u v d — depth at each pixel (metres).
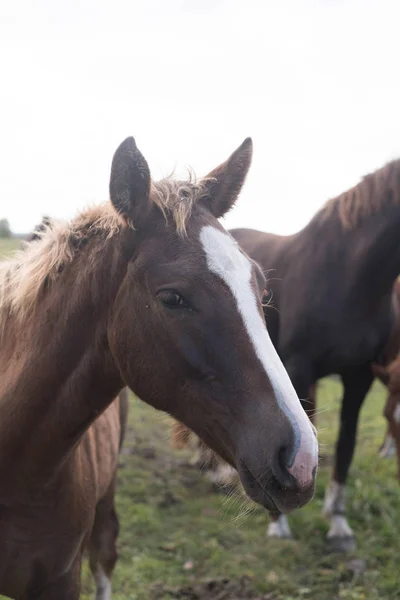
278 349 4.43
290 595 3.70
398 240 4.02
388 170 4.01
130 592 3.54
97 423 2.54
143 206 1.79
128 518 4.41
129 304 1.80
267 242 4.85
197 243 1.74
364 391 4.54
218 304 1.67
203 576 3.84
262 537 4.36
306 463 1.53
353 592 3.73
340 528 4.39
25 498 2.04
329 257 4.23
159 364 1.76
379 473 5.59
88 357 1.95
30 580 2.14
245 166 2.06
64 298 1.98
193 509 4.68
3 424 2.00
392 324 4.52
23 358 2.03
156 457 5.61
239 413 1.64
